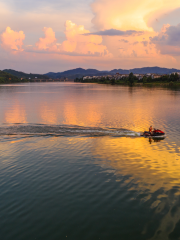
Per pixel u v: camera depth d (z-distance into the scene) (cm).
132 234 1143
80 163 2084
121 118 4756
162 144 2702
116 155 2309
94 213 1309
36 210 1338
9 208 1359
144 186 1622
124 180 1720
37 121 4522
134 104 7606
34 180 1723
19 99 10206
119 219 1255
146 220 1244
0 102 8775
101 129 3588
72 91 16712
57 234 1145
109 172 1872
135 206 1370
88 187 1608
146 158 2217
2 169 1952
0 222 1234
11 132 3381
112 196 1482
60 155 2319
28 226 1204
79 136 3117
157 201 1421
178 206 1363
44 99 10175
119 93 13488
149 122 4209
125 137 3053
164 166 2005
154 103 7781
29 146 2653
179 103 7650
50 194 1512
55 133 3300
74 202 1419
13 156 2297
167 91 14438
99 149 2516
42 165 2039
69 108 6725
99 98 10388
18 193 1527
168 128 3625
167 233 1145
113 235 1138
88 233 1152
